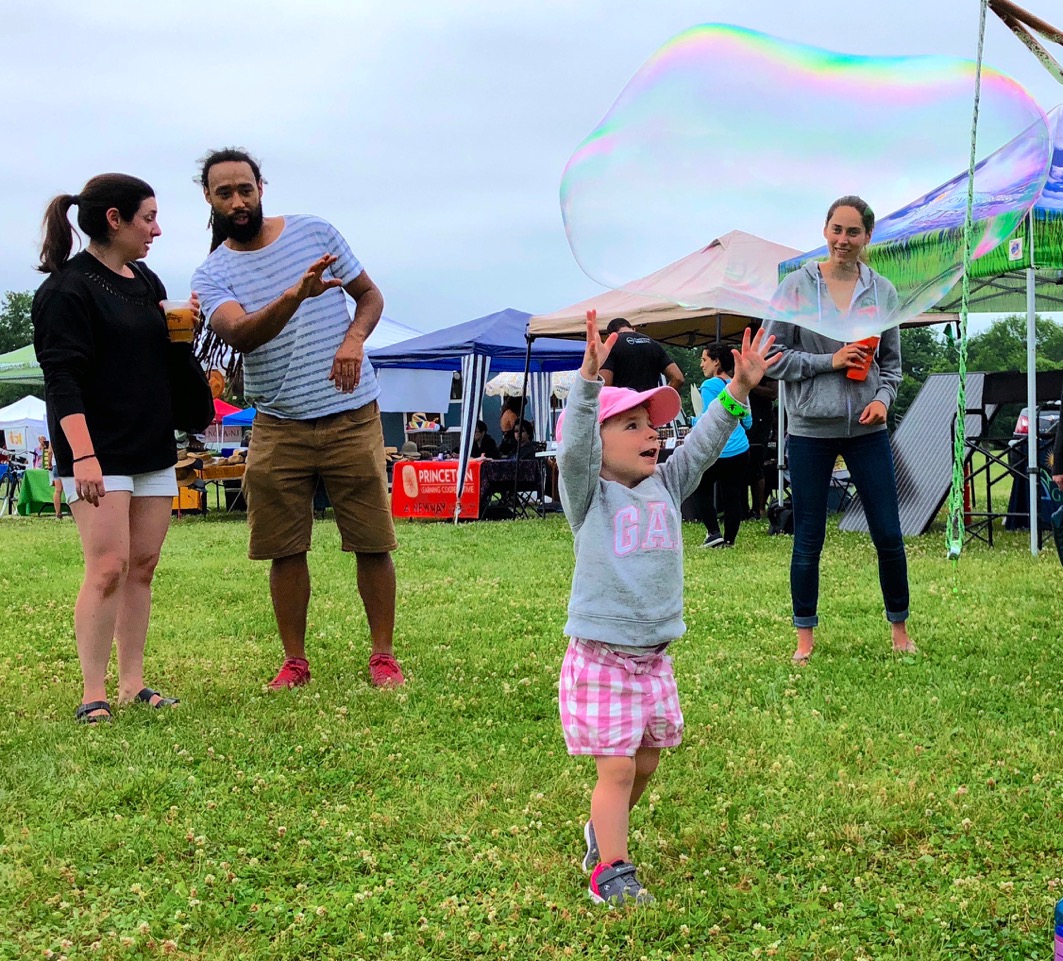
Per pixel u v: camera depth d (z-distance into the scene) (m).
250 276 4.00
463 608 5.66
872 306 3.40
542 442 13.56
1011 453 8.51
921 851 2.44
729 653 4.35
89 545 3.71
